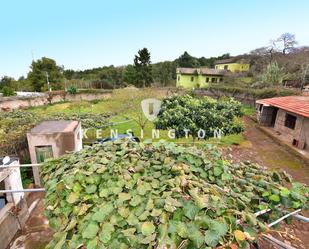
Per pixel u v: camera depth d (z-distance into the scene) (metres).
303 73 24.39
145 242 1.57
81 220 1.94
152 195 2.01
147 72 42.41
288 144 11.82
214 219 1.70
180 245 1.55
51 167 2.76
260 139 13.40
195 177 2.29
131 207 1.93
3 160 5.05
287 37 34.72
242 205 2.01
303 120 11.17
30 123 9.09
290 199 2.19
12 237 4.97
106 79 43.84
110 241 1.71
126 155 2.65
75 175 2.28
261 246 3.90
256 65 35.62
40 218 5.75
